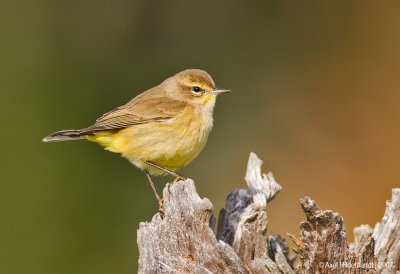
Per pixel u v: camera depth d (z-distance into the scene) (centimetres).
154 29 1549
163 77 1518
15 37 1394
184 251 707
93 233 1254
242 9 1593
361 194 1370
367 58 1525
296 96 1526
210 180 1460
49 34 1430
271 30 1584
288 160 1448
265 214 732
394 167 1383
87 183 1273
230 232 774
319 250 682
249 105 1530
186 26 1562
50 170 1260
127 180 1311
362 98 1495
